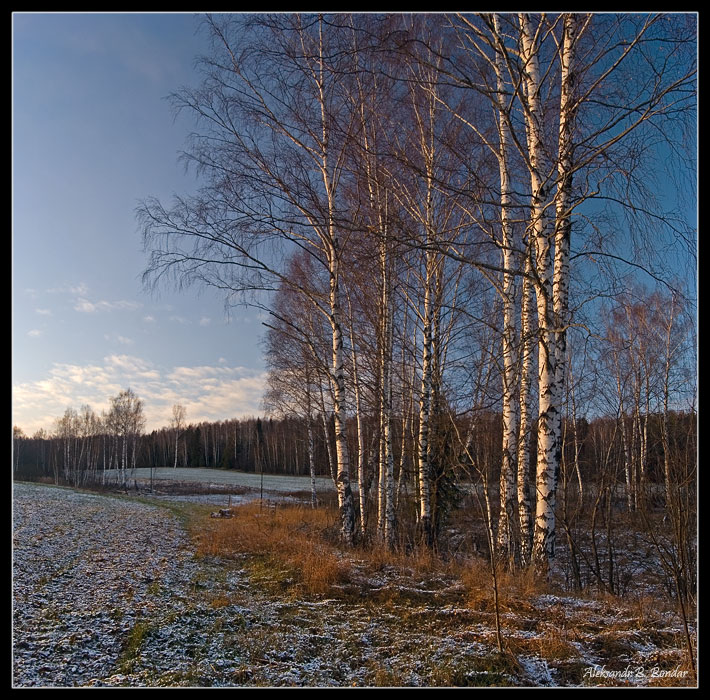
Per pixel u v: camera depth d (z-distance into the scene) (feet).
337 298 36.42
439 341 41.32
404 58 21.66
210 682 15.60
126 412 158.92
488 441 24.91
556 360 24.20
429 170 28.25
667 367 43.60
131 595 23.86
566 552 41.96
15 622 19.53
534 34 24.57
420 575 27.99
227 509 70.95
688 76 18.42
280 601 24.48
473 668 16.49
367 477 48.78
